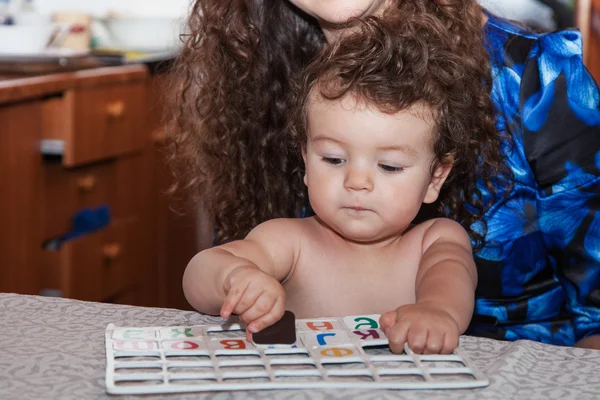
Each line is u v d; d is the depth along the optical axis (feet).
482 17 3.47
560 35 3.41
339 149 2.52
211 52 3.85
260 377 1.78
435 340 1.96
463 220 3.35
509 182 3.36
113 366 1.79
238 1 3.76
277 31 3.76
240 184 3.79
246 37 3.75
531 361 1.95
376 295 2.77
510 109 3.36
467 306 2.33
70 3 9.75
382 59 2.60
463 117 2.87
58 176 6.76
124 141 7.34
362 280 2.78
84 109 6.59
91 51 8.47
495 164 3.29
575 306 3.44
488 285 3.45
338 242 2.81
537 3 8.55
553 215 3.37
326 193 2.56
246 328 2.09
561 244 3.39
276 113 3.71
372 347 2.04
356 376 1.82
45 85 6.05
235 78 3.80
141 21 8.71
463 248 2.75
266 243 2.75
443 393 1.74
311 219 2.90
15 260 6.07
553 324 3.48
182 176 4.38
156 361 1.82
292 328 1.98
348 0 3.11
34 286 6.39
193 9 4.01
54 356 1.93
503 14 4.96
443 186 3.31
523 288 3.47
